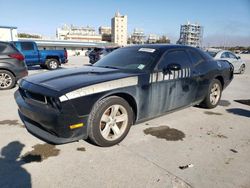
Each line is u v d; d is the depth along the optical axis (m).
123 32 119.12
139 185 2.38
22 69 7.48
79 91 2.82
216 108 5.39
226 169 2.72
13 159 2.84
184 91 4.25
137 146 3.27
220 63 5.41
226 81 5.57
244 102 6.10
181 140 3.51
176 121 4.37
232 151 3.18
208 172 2.65
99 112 3.01
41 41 66.44
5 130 3.74
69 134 2.83
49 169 2.64
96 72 3.55
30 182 2.40
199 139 3.56
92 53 19.19
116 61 4.20
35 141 3.34
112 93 3.12
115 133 3.28
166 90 3.86
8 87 7.33
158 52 3.96
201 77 4.62
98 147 3.20
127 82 3.27
